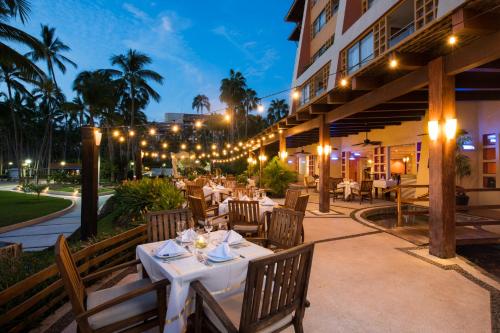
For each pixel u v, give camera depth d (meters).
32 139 50.88
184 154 26.80
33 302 2.75
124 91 33.69
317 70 17.08
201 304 2.27
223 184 13.11
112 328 2.15
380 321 2.87
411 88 5.33
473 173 9.26
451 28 3.94
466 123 9.32
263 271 1.89
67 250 2.38
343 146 17.78
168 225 3.79
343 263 4.47
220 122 47.50
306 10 20.00
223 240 3.11
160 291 2.32
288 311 2.13
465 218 7.71
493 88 5.68
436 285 3.69
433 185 4.87
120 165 34.09
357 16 13.50
